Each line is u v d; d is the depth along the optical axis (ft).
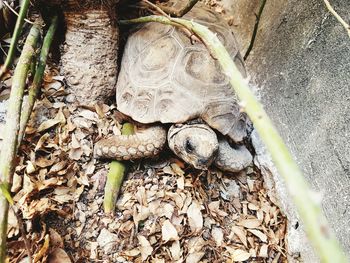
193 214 1.94
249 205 2.08
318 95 1.97
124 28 2.32
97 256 1.77
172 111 1.90
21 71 1.67
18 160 1.90
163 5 2.35
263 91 2.39
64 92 2.18
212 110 1.93
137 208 1.92
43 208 1.77
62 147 2.02
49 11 2.06
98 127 2.13
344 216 1.71
